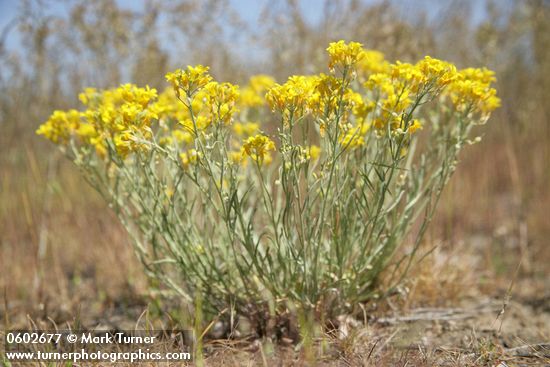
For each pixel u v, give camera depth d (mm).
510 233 4156
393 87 2195
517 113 5422
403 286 2711
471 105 2271
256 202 2705
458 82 2250
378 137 2229
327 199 2240
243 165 2703
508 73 5516
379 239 2496
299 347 2168
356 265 2297
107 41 3855
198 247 2402
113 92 2543
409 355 2162
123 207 2537
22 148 4113
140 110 2119
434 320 2668
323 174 2086
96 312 2969
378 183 2211
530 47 5609
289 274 2324
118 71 3977
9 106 4211
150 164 2291
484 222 4336
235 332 2350
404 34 3596
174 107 2566
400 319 2648
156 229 2443
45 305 2879
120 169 2303
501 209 4570
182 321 2426
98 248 3654
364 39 3975
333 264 2305
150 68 3928
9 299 3145
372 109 2291
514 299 3008
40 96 4258
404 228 2504
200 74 1972
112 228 3740
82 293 3223
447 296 2949
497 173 5004
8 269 3398
